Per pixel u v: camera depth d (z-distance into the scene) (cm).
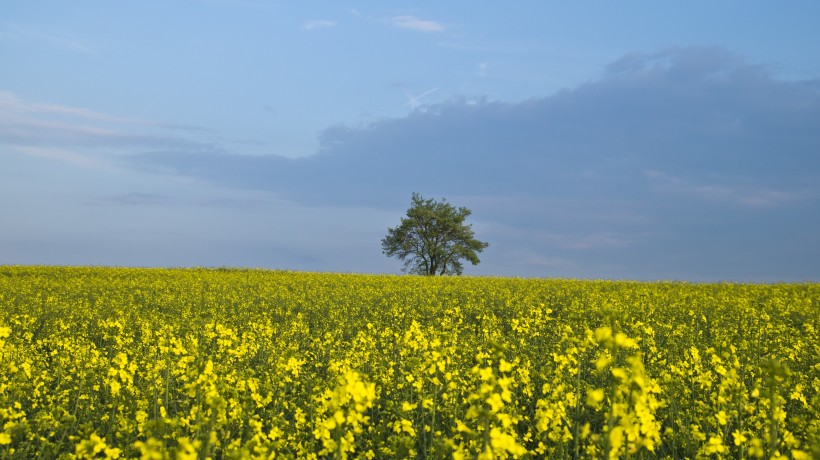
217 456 818
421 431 913
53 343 1547
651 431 534
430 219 7338
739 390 774
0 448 798
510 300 2781
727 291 3189
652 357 1399
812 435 667
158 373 1118
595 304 2447
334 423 591
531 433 904
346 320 2291
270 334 1688
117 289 3256
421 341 1016
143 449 521
